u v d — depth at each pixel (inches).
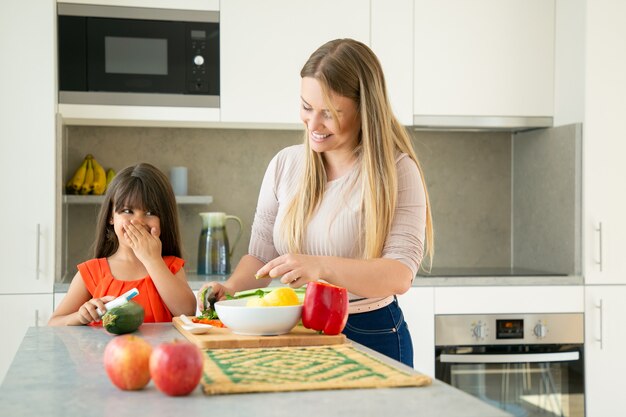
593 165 129.8
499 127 137.6
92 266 86.1
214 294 70.5
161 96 126.3
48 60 118.6
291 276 60.5
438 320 124.3
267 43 128.5
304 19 129.3
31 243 117.7
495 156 151.9
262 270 61.2
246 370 47.5
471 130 147.5
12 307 117.0
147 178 86.7
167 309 84.2
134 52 125.5
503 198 152.4
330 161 75.0
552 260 137.9
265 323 58.0
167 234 88.7
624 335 129.6
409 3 132.0
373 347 73.6
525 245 147.6
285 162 79.0
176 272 87.2
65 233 136.6
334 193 73.7
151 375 42.1
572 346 128.0
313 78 69.0
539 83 136.5
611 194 130.4
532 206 144.9
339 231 72.7
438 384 44.8
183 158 141.9
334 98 69.1
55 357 54.5
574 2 131.7
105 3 124.4
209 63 127.4
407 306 123.5
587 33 129.0
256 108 128.6
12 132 117.7
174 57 126.5
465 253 151.3
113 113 124.8
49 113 118.6
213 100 127.5
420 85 132.8
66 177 137.7
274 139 144.4
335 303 58.9
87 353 56.1
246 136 143.6
